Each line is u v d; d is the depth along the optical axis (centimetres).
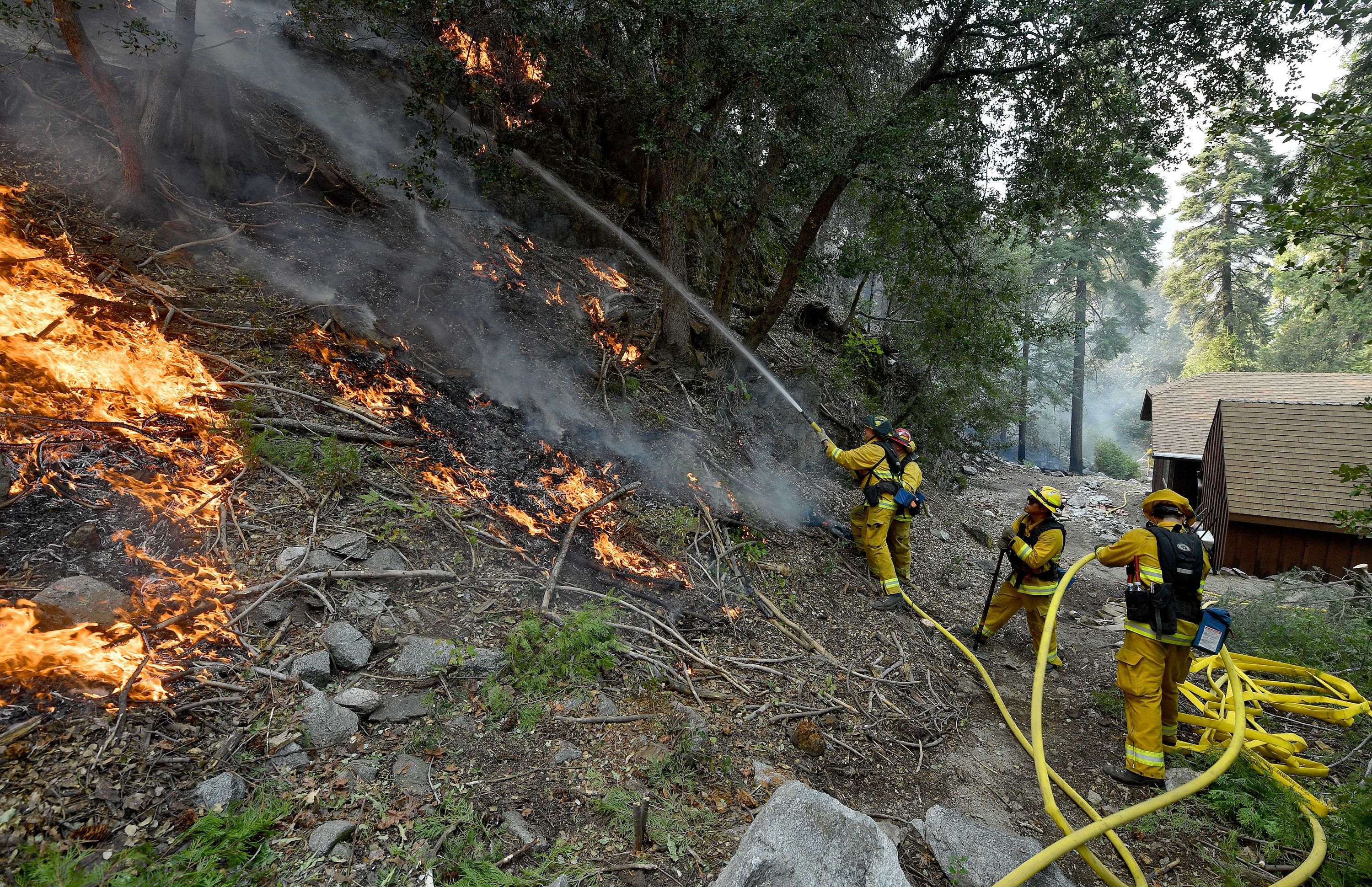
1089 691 518
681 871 253
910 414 1153
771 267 1364
